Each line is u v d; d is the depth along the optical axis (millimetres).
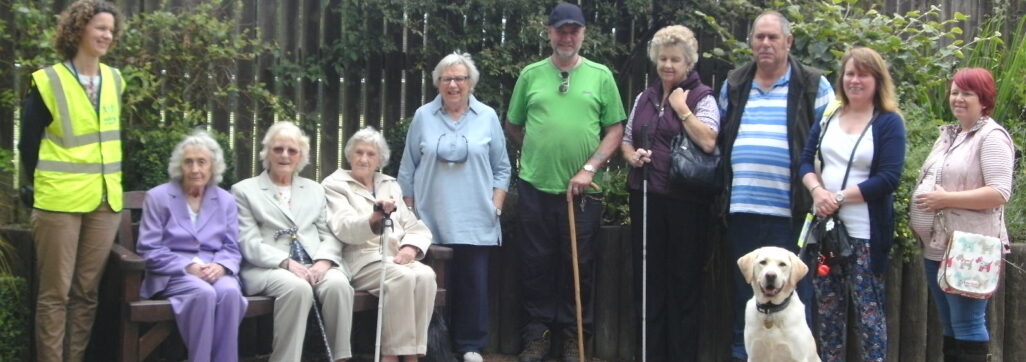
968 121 4484
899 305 5617
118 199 4605
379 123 6348
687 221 5094
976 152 4422
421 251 4984
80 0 4453
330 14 6223
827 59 5977
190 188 4699
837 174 4473
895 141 4387
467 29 6266
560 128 5133
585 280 5359
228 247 4707
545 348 5480
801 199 4691
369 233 4797
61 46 4441
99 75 4543
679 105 4988
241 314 4488
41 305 4465
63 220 4398
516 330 5777
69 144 4391
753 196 4797
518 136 5496
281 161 4863
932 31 6492
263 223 4832
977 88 4426
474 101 5297
